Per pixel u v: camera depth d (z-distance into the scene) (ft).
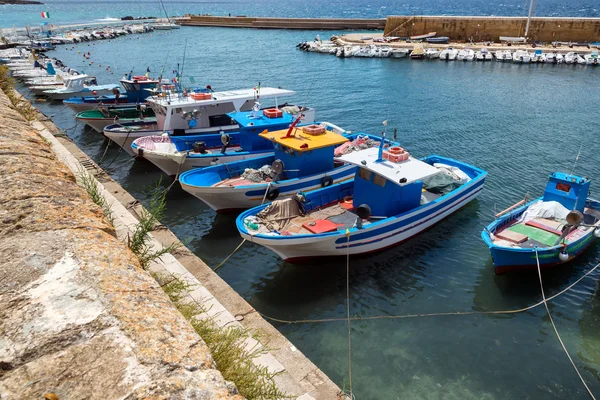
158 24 275.18
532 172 60.95
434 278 38.50
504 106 96.94
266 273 39.22
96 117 74.43
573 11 438.81
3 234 12.60
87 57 163.84
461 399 26.30
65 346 8.75
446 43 194.18
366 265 40.34
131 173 61.87
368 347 30.48
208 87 68.08
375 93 111.86
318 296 36.14
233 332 16.43
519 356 29.81
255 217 39.86
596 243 42.70
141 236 21.74
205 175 48.75
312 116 68.90
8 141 21.18
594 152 68.23
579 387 27.35
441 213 45.98
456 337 31.50
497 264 36.32
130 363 8.47
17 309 9.62
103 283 10.62
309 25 268.00
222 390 8.48
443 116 89.76
